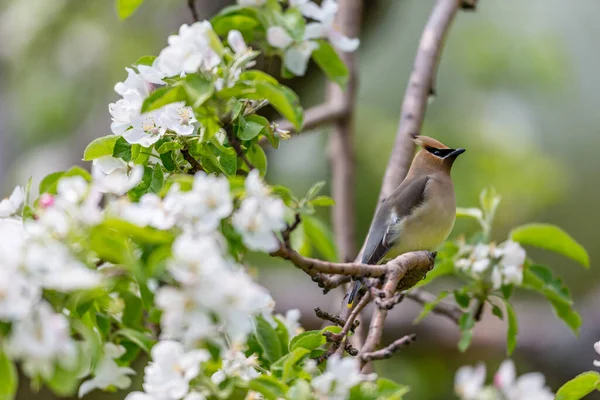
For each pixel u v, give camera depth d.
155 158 7.61
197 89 6.36
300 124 6.54
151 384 6.02
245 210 5.69
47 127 16.62
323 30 7.40
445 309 10.04
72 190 5.61
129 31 16.70
